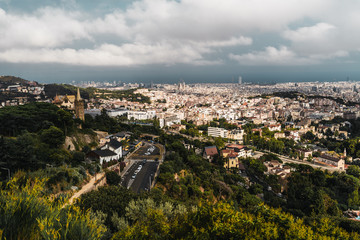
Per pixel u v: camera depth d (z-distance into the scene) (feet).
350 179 391.04
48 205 50.29
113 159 346.33
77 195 200.64
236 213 86.79
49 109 411.13
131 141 500.33
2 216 42.37
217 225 78.18
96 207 141.08
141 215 131.64
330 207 299.99
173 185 276.62
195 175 368.89
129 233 86.38
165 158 380.58
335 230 97.71
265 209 98.32
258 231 79.77
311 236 84.43
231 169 462.19
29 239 42.32
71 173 222.07
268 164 477.77
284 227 89.35
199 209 92.12
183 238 82.58
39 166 227.20
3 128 321.93
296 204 310.04
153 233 89.71
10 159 207.41
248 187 391.45
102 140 433.89
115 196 158.51
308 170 421.18
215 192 322.14
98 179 246.47
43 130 320.70
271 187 395.75
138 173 316.19
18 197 46.62
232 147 547.49
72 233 46.47
